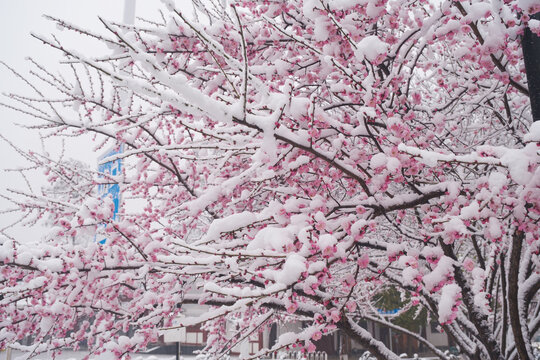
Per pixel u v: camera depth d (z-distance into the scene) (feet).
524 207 7.24
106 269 12.23
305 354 9.01
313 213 8.71
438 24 10.44
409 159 8.18
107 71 6.00
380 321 18.04
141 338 12.75
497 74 10.03
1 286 12.54
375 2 8.87
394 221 11.10
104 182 15.25
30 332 14.87
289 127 8.36
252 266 9.85
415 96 11.12
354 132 8.87
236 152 9.71
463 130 14.43
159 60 11.18
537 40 9.20
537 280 11.98
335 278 19.29
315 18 9.07
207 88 11.68
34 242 12.64
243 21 11.49
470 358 14.01
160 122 14.20
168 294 13.19
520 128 15.37
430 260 8.24
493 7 9.04
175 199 15.42
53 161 14.80
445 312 7.21
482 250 18.69
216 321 17.31
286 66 11.62
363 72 11.21
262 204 14.57
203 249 7.29
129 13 17.20
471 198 9.38
